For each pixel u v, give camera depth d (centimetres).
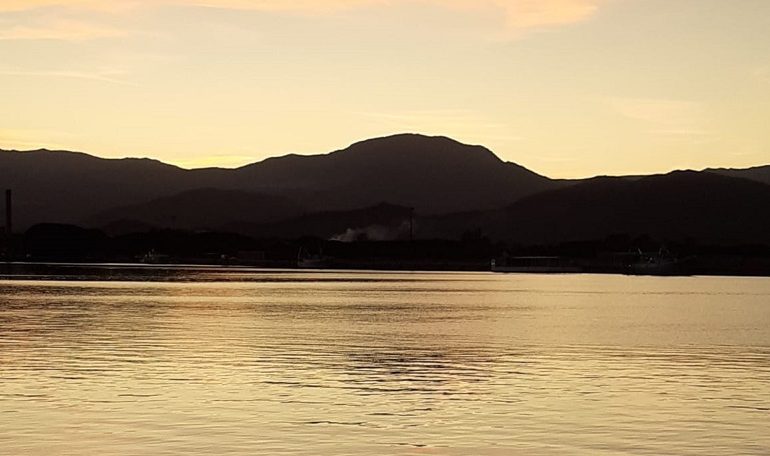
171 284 12850
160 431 2380
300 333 5222
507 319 6581
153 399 2842
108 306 7562
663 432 2422
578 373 3544
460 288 13088
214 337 4906
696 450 2230
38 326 5491
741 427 2491
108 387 3067
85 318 6184
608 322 6350
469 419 2575
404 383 3234
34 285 11862
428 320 6394
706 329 5781
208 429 2411
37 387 3052
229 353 4131
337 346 4494
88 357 3906
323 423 2505
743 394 3041
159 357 3928
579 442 2303
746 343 4812
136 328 5419
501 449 2225
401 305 8288
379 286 13362
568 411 2705
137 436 2319
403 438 2331
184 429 2408
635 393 3048
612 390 3108
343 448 2220
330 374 3450
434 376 3425
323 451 2189
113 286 11794
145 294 9731
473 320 6444
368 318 6544
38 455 2122
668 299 10275
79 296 9144
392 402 2836
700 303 9338
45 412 2611
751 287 15312
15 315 6406
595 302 9369
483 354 4194
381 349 4372
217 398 2877
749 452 2214
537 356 4128
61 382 3169
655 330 5672
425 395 2973
